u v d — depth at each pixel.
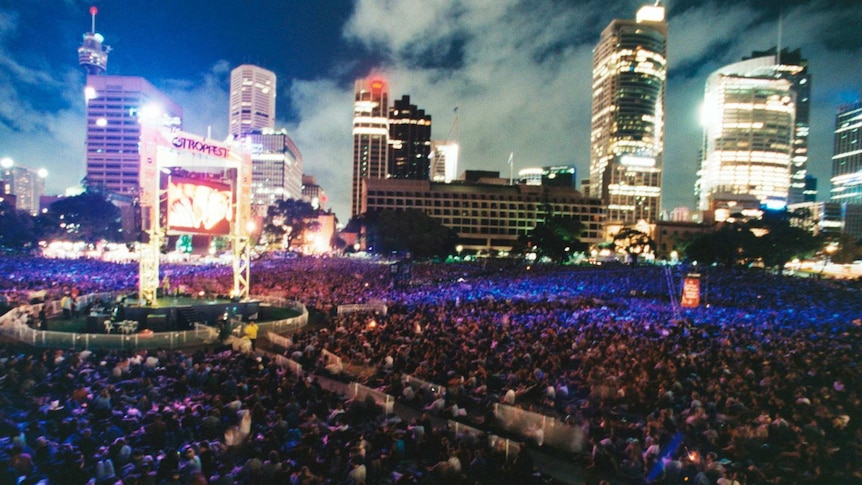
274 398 17.89
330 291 50.91
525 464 13.69
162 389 18.55
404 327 29.55
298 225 156.12
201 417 15.71
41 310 31.34
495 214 195.88
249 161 41.66
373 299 44.94
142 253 34.62
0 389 17.73
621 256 165.75
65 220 121.00
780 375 21.42
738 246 104.38
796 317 39.16
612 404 19.31
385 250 129.62
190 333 28.64
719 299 54.12
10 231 109.00
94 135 197.88
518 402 18.80
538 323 32.47
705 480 12.69
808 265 133.50
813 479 13.32
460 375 21.38
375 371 23.08
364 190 195.50
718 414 17.39
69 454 12.19
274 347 28.81
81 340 25.78
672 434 15.36
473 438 15.00
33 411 15.88
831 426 16.38
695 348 26.81
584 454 14.93
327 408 17.27
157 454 13.44
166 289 43.69
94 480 11.12
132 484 10.98
